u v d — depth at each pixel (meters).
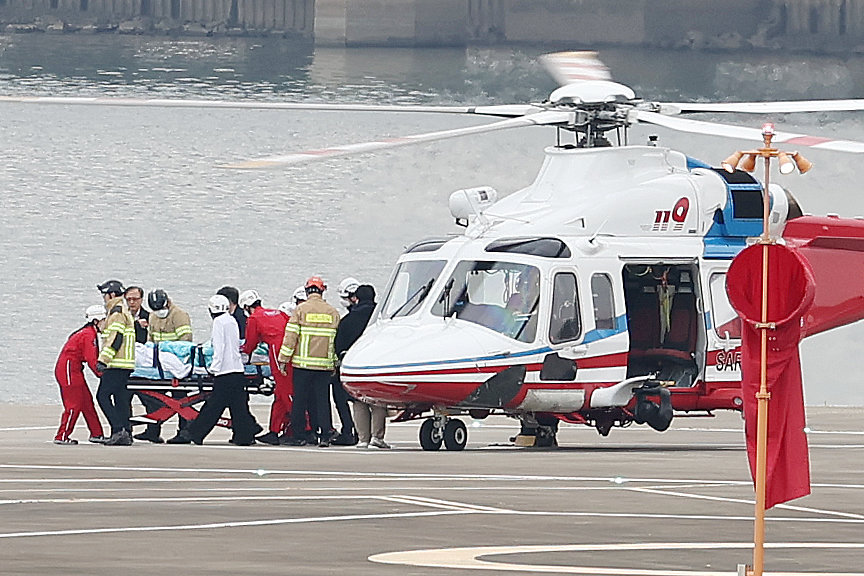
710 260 81.38
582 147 82.50
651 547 42.81
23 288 187.38
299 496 54.91
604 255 78.88
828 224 83.69
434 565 38.94
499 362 76.19
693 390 81.19
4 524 46.12
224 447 79.75
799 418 37.03
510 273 77.50
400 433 94.19
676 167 82.75
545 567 38.81
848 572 38.88
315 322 80.50
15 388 136.25
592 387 78.31
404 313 78.56
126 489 56.94
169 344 82.62
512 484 60.34
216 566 38.41
